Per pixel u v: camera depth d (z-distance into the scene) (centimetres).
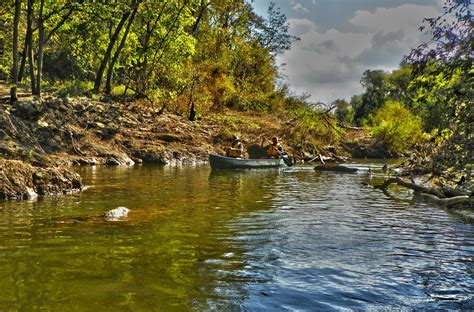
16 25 1750
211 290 414
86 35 2602
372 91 7494
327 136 3105
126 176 1339
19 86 2127
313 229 686
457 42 597
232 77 3453
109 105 2170
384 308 384
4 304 362
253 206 891
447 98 657
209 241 591
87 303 370
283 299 398
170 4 2544
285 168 1962
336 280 451
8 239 568
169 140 2130
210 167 1817
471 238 642
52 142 1680
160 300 384
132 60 2716
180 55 2720
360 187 1276
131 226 663
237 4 4084
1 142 1250
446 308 386
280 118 3238
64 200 867
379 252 559
